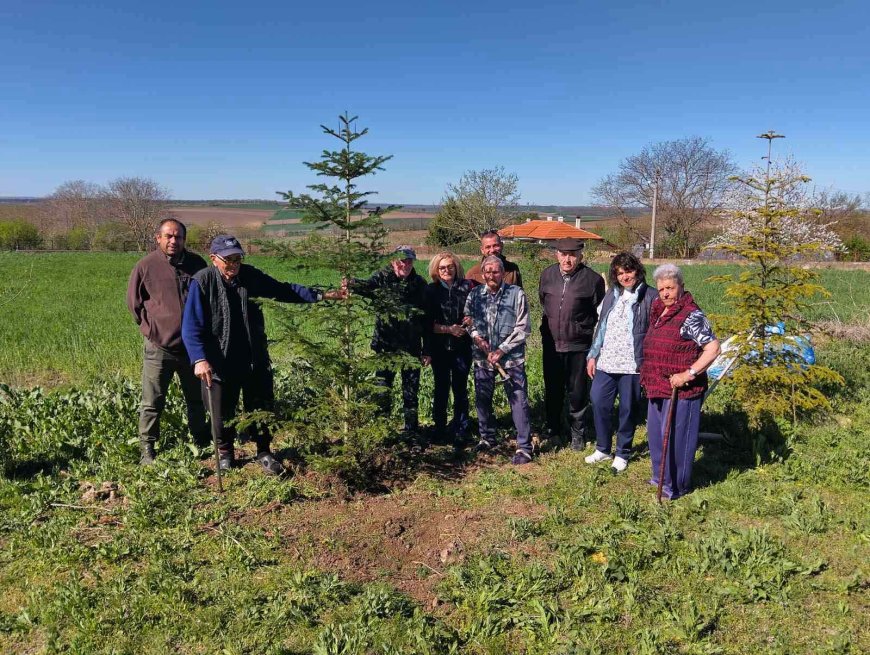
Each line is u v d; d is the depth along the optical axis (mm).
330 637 3377
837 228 37469
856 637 3416
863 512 4828
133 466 5730
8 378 9484
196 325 5090
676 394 4988
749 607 3695
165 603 3721
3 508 4977
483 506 5055
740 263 7441
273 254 4961
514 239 12719
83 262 38875
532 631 3512
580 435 6301
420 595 3900
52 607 3658
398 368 5055
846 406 7449
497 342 5852
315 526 4660
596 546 4297
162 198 61375
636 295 5535
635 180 53906
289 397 6887
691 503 4957
